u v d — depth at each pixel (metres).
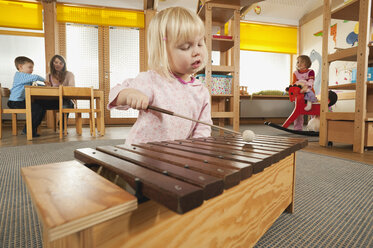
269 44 6.88
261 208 0.76
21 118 5.80
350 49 2.43
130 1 5.89
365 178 1.57
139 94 0.91
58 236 0.29
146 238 0.43
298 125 4.33
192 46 1.00
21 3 5.36
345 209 1.11
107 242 0.38
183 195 0.36
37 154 2.25
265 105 6.70
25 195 1.25
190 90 1.28
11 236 0.87
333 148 2.69
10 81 5.71
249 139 0.92
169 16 0.99
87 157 0.63
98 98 4.04
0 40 5.58
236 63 3.51
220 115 3.53
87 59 5.93
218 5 3.34
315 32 6.41
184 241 0.49
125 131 4.46
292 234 0.89
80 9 5.65
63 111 3.45
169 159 0.59
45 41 5.40
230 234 0.61
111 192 0.38
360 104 2.36
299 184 1.45
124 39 6.09
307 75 4.11
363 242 0.84
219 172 0.49
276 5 6.38
